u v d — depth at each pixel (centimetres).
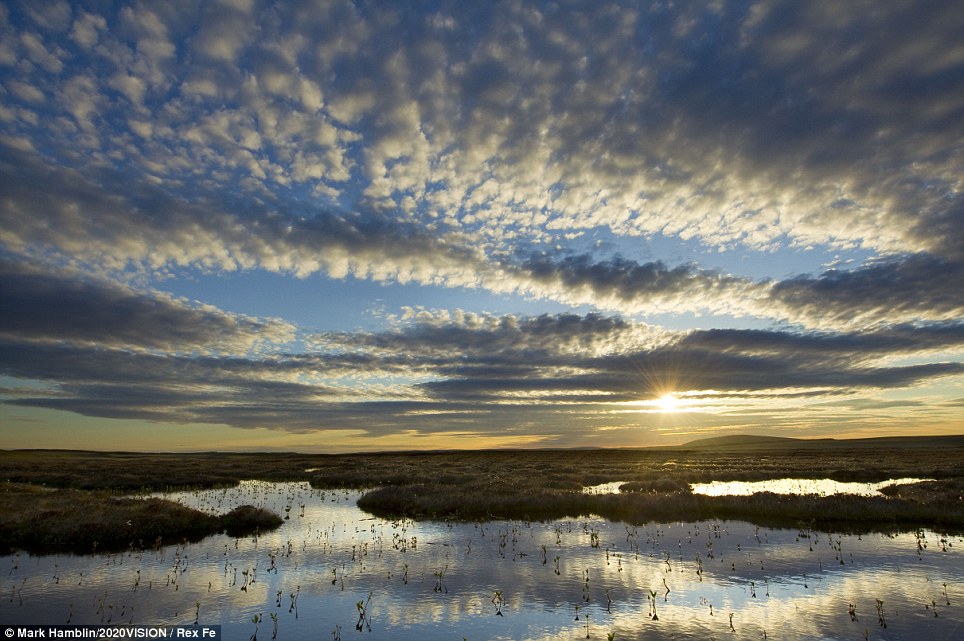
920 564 1766
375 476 5156
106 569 1738
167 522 2348
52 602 1402
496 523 2652
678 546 2080
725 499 2991
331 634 1180
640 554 1950
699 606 1362
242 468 6900
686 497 3092
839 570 1700
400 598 1438
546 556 1925
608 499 3075
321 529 2502
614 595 1458
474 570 1733
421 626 1230
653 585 1554
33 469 6044
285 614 1313
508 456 11719
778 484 4616
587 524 2597
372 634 1180
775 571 1695
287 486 4816
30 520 2228
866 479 4981
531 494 3253
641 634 1173
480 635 1173
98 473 5412
